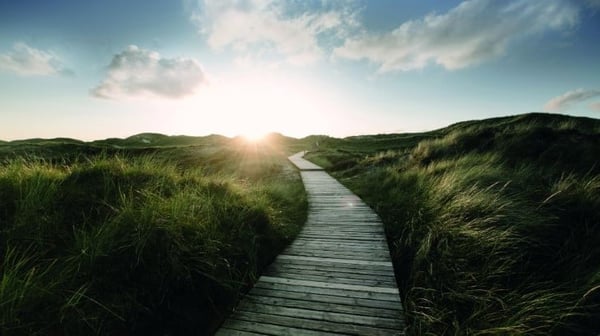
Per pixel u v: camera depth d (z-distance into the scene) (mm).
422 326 2854
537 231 4219
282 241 5348
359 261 4508
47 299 2293
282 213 6594
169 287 2875
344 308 3215
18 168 4027
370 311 3152
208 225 3943
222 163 18422
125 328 2453
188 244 3338
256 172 16312
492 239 3898
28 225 2971
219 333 2811
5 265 2471
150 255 2988
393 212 6559
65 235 3070
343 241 5438
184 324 2744
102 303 2465
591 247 3840
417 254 4086
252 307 3258
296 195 9422
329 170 18078
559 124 10922
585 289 3127
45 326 2133
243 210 4926
